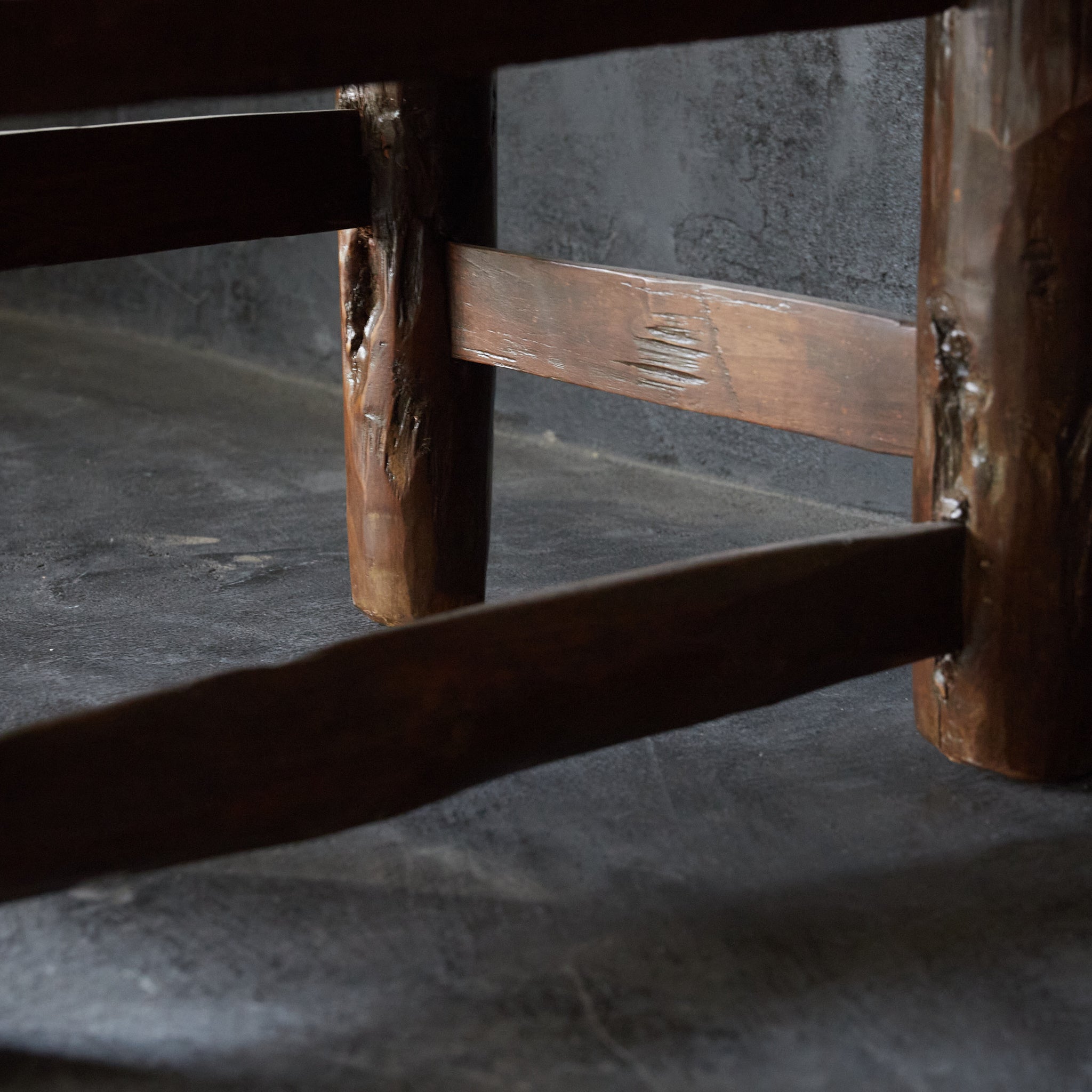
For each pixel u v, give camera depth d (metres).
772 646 1.41
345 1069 1.08
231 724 1.14
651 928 1.28
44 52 1.02
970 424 1.49
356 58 1.15
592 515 2.68
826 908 1.32
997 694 1.54
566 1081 1.06
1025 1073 1.08
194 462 3.06
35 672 1.89
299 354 3.88
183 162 1.78
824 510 2.70
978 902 1.33
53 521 2.62
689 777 1.61
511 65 1.22
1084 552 1.49
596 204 3.02
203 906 1.32
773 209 2.68
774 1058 1.09
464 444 2.01
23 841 1.05
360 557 2.09
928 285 1.50
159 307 4.32
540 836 1.47
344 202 1.93
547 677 1.28
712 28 1.30
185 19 1.07
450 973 1.21
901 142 2.44
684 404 1.73
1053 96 1.37
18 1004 1.16
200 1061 1.08
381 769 1.21
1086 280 1.42
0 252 1.66
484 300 1.92
